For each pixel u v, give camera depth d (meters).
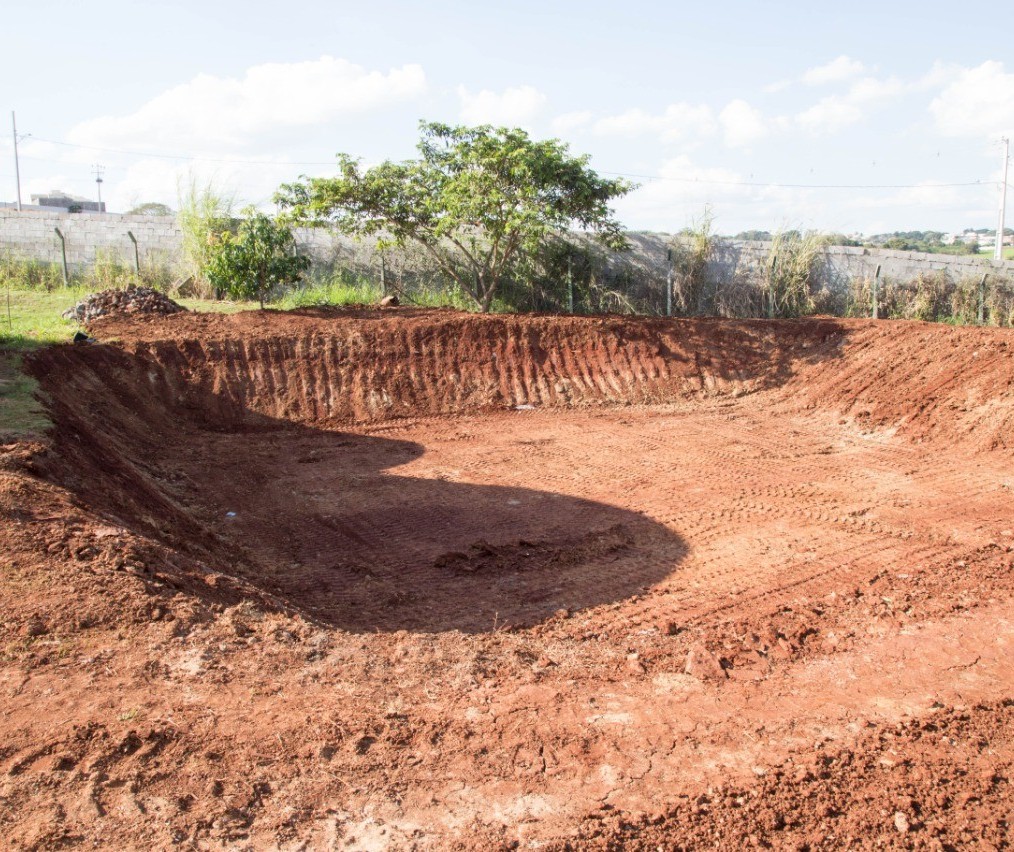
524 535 9.48
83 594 5.66
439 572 8.45
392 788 4.28
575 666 5.95
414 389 15.91
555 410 15.95
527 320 17.41
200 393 14.94
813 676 5.97
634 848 3.99
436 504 10.63
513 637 6.52
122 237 24.86
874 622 6.96
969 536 9.02
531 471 12.05
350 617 7.28
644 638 6.70
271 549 9.17
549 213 18.03
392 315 18.03
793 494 10.72
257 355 15.67
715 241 24.16
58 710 4.58
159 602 5.74
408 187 19.44
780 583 7.92
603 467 12.17
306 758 4.43
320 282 23.48
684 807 4.30
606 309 23.02
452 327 16.80
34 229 24.80
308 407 15.23
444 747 4.68
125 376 14.37
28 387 10.74
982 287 23.56
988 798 4.52
